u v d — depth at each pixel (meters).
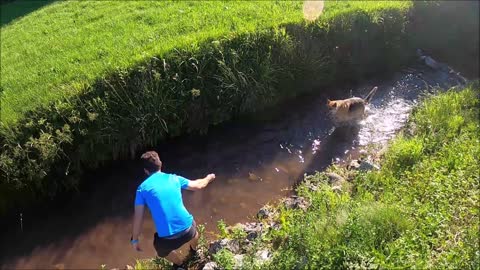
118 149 5.87
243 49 6.39
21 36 8.16
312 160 5.85
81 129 5.54
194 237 4.07
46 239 5.07
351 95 7.06
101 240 5.02
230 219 5.02
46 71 6.38
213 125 6.43
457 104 6.03
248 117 6.58
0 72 6.82
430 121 5.71
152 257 4.66
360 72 7.53
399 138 5.52
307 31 6.87
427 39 8.24
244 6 7.52
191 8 7.66
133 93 5.85
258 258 3.87
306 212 4.46
